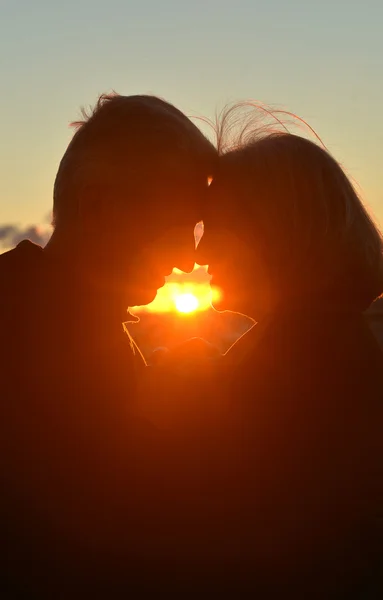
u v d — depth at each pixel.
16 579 1.53
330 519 1.60
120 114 1.69
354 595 1.61
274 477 1.62
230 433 1.63
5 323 1.58
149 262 1.72
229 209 1.72
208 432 1.62
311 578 1.59
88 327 1.61
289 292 1.69
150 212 1.69
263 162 1.69
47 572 1.54
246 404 1.64
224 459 1.62
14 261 1.64
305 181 1.67
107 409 1.58
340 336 1.66
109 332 1.64
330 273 1.67
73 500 1.55
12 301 1.60
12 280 1.62
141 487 1.58
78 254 1.66
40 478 1.54
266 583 1.60
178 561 1.59
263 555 1.59
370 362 1.67
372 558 1.62
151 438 1.60
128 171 1.67
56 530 1.54
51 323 1.59
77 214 1.67
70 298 1.62
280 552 1.59
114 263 1.68
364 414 1.62
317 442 1.61
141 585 1.58
